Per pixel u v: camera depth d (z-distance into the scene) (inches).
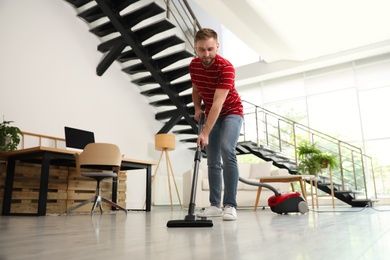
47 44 178.4
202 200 186.9
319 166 202.4
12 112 155.0
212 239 36.7
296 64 274.1
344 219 81.8
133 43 177.9
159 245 31.6
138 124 227.0
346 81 268.8
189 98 205.3
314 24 223.5
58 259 23.5
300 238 37.4
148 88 241.3
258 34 235.5
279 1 200.2
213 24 326.0
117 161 132.3
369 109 259.3
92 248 29.8
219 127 84.1
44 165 118.3
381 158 251.3
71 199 161.8
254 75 291.6
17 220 88.7
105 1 163.0
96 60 206.1
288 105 294.4
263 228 52.6
